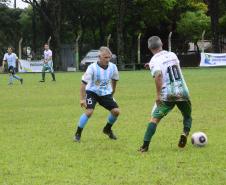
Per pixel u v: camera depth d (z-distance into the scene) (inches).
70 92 1190.9
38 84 1498.5
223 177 390.0
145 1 2960.1
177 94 494.9
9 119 749.3
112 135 571.8
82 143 547.2
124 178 392.5
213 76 1754.4
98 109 850.8
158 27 3171.8
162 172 409.4
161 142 541.3
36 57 3070.9
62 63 3046.3
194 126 648.4
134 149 508.1
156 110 495.5
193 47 4062.5
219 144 526.0
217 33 2822.3
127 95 1085.8
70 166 436.5
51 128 658.2
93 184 376.5
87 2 2987.2
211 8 2819.9
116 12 2947.8
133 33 3147.1
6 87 1389.0
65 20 3157.0
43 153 493.7
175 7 3179.1
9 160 462.9
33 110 855.7
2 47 3427.7
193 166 428.8
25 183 381.4
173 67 496.1
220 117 729.6
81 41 3235.7
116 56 2928.2
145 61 3260.3
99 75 561.0
